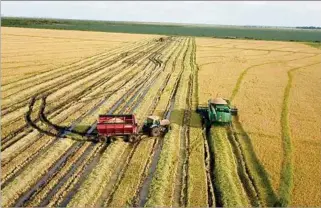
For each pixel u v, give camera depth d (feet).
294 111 144.25
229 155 99.81
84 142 106.11
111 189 80.64
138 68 235.20
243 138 112.78
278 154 100.68
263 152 101.91
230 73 225.15
